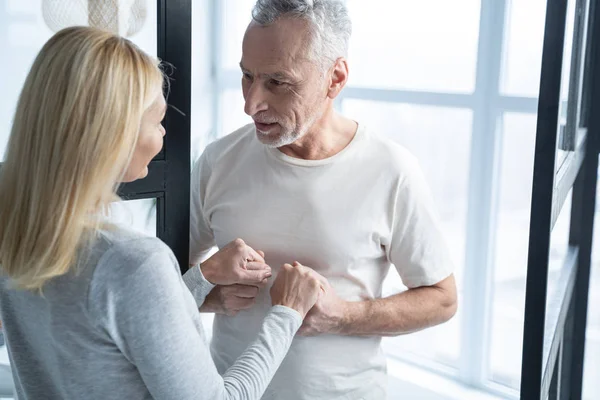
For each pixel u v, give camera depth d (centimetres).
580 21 168
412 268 149
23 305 97
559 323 161
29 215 90
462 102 315
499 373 323
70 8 126
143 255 91
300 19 133
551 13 106
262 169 150
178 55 140
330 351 147
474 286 324
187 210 146
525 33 292
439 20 320
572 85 163
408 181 146
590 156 196
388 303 146
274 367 113
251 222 149
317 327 140
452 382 335
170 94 139
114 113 89
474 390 327
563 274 176
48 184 88
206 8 402
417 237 147
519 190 304
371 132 151
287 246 147
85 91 88
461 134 320
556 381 172
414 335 353
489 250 317
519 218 306
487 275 320
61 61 89
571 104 164
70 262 90
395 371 347
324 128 146
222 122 412
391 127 343
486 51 304
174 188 143
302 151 147
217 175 156
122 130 90
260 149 151
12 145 92
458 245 330
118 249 91
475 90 310
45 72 90
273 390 148
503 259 314
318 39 134
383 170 146
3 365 137
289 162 147
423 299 148
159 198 141
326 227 145
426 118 330
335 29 138
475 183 316
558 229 163
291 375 147
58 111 88
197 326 101
